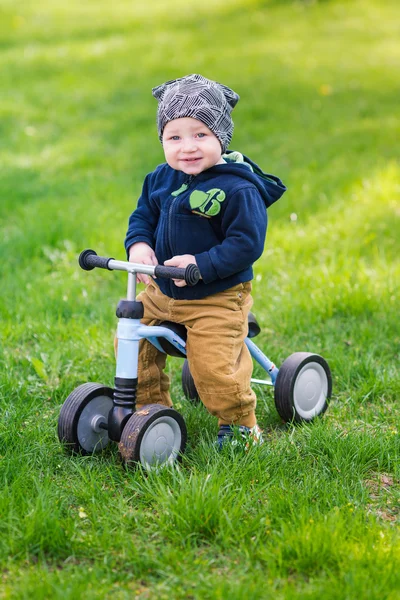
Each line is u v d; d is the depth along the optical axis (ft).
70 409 11.79
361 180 27.89
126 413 11.40
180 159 11.37
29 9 68.08
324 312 18.63
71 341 16.72
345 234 23.73
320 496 10.64
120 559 9.20
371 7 61.46
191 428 13.07
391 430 13.07
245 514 10.10
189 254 11.73
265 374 15.69
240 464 11.26
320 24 57.41
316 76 43.70
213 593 8.44
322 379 14.12
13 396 14.19
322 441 12.20
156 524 9.93
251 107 38.11
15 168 30.83
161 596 8.57
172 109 11.30
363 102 39.01
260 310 18.92
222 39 54.03
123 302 11.34
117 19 62.90
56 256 22.27
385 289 19.49
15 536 9.41
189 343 11.81
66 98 41.93
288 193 27.02
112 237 23.16
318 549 9.07
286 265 21.86
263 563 9.21
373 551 9.07
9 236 23.63
